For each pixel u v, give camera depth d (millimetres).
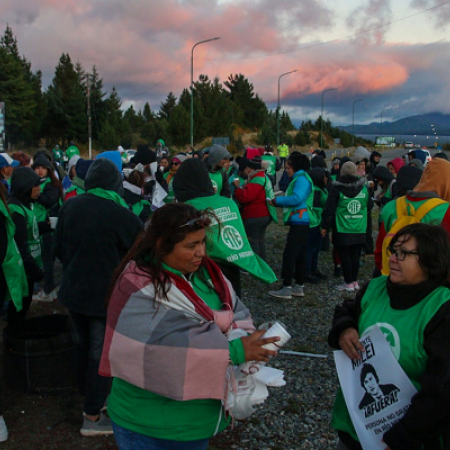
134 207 6109
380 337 1953
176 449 1894
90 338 3275
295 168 6102
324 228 6211
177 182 3395
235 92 73562
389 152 64750
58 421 3475
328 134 81250
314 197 6992
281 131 63219
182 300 1863
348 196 6051
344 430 2096
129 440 1922
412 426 1770
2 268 3586
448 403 1737
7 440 3236
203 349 1777
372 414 1930
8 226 3510
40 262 5062
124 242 3248
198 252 1922
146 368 1775
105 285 3178
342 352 2129
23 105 52625
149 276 1857
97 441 3262
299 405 3719
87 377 3273
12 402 3680
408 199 3570
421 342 1843
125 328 1822
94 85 62562
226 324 2025
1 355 4398
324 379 4141
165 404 1867
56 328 4164
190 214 1890
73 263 3209
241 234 3264
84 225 3176
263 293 6473
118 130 53844
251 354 1902
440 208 3400
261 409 3664
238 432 3379
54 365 3752
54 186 5312
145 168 7320
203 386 1788
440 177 3531
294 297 6312
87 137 56438
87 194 3309
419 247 1870
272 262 8031
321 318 5590
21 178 4621
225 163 6738
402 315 1934
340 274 7402
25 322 4094
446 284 1941
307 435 3350
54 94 55000
